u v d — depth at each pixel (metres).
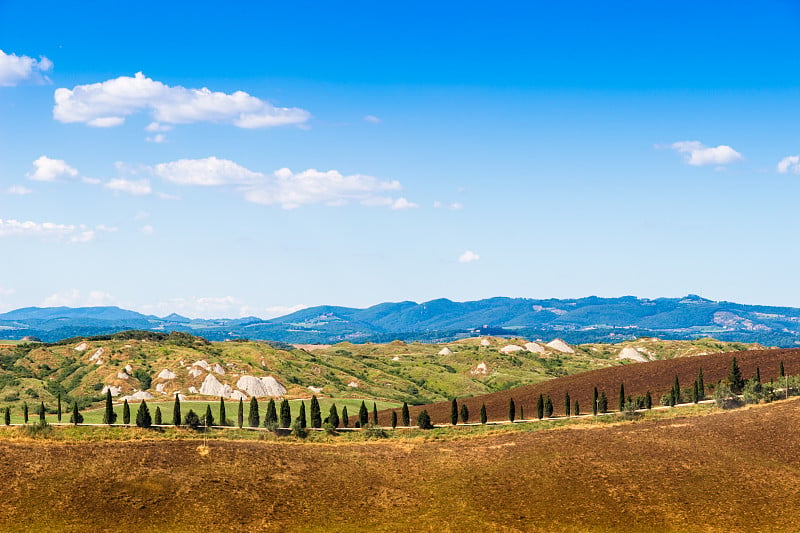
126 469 110.56
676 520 97.31
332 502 105.69
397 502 106.25
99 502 101.50
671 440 121.62
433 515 102.31
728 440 120.00
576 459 116.69
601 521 98.25
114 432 127.81
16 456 111.62
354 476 114.25
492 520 100.12
